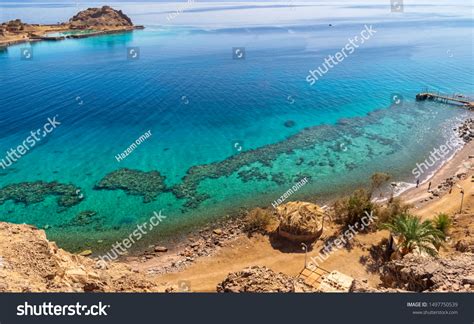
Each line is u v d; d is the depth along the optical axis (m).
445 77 111.56
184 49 157.75
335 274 27.75
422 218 42.41
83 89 100.50
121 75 115.06
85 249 40.06
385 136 69.44
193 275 34.88
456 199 46.22
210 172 56.31
